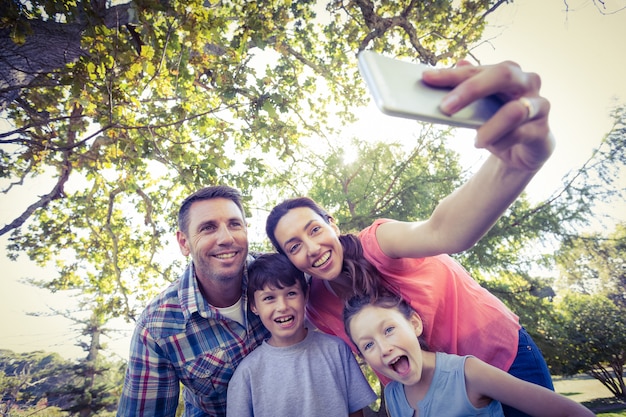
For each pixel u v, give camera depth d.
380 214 5.33
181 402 5.31
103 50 3.01
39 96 3.87
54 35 3.07
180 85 3.93
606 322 4.87
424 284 1.55
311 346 1.77
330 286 1.76
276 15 4.25
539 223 4.84
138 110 3.78
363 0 4.33
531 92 0.63
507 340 1.55
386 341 1.46
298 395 1.63
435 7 4.34
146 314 1.88
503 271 5.17
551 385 1.55
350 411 1.73
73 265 6.35
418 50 4.53
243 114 4.52
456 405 1.38
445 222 1.08
